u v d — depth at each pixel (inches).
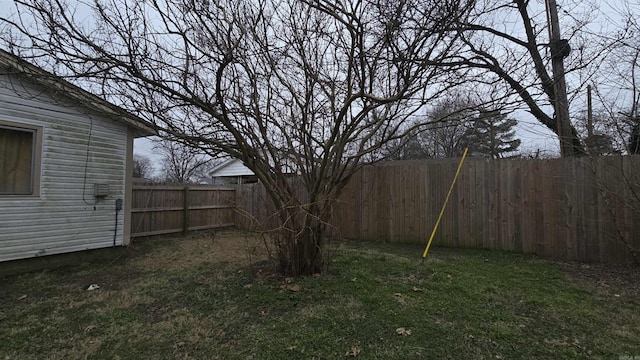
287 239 156.3
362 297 130.6
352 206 282.0
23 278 173.5
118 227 234.7
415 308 120.2
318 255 159.6
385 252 223.0
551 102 176.6
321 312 117.9
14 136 185.0
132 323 113.7
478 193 231.0
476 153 652.1
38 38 102.3
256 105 145.3
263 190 330.3
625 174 177.6
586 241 191.8
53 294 146.5
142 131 253.1
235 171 735.7
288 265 159.9
